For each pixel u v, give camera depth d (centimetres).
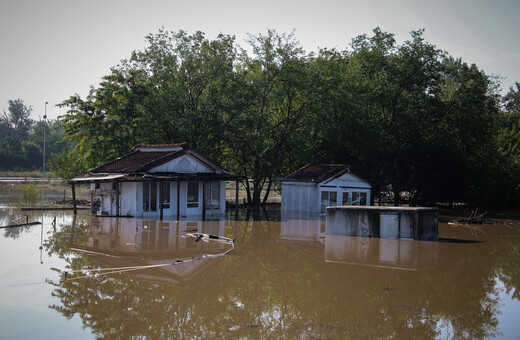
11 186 5303
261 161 3778
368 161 3875
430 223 2150
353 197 3478
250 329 967
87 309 1064
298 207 3328
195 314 1056
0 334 902
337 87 3734
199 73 3784
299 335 934
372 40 4000
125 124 3503
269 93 3975
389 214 2141
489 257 1766
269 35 3744
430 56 3872
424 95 3941
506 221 3150
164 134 3719
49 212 2978
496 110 4003
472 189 3866
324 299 1181
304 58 3809
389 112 4034
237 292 1232
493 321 1037
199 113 3612
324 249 1861
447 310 1109
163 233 2152
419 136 3922
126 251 1700
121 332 930
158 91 3722
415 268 1541
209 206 3108
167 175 2777
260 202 4219
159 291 1218
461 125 3881
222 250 1784
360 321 1019
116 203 2756
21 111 14875
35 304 1085
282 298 1184
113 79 3647
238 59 3972
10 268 1400
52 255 1597
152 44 3781
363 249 1859
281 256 1706
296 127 3972
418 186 4034
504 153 4097
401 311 1091
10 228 2203
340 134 3838
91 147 3553
